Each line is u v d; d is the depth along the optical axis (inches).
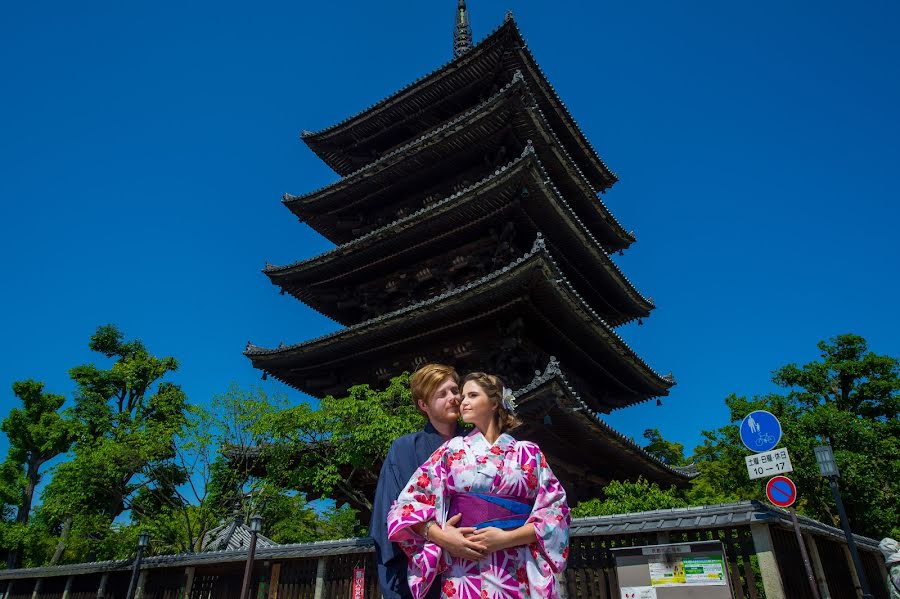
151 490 875.4
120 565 717.3
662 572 344.2
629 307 1034.1
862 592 431.5
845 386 1259.8
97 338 1445.6
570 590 376.5
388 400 665.0
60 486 879.7
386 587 131.5
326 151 1133.1
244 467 813.9
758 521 335.9
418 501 120.8
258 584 568.4
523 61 921.5
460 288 697.6
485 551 112.0
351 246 881.5
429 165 925.2
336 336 808.9
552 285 667.4
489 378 141.3
